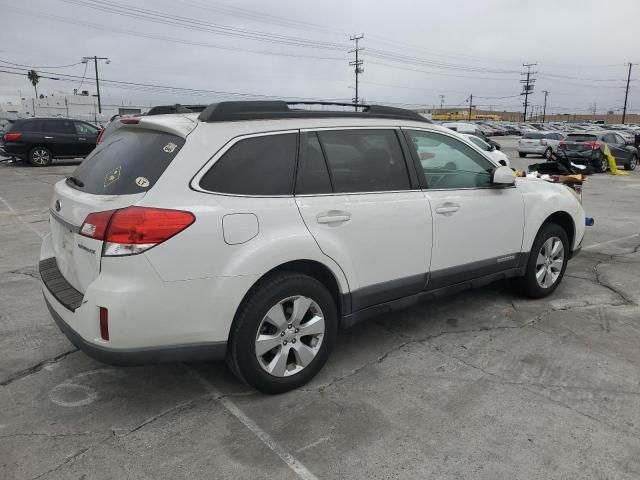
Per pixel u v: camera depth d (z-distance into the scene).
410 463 2.68
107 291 2.73
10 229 8.29
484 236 4.28
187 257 2.82
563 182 6.70
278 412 3.15
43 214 9.52
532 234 4.69
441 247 3.97
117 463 2.69
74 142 19.06
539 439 2.87
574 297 5.12
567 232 5.25
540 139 25.20
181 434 2.93
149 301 2.75
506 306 4.86
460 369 3.67
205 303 2.90
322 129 3.46
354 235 3.45
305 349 3.36
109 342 2.75
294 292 3.21
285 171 3.24
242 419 3.07
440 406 3.20
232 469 2.64
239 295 2.99
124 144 3.28
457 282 4.20
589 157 18.12
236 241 2.96
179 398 3.31
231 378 3.56
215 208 2.91
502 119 130.75
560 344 4.07
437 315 4.65
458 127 24.00
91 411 3.16
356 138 3.61
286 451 2.78
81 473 2.61
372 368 3.68
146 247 2.72
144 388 3.43
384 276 3.67
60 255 3.42
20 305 4.89
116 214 2.75
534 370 3.65
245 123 3.18
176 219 2.78
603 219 9.38
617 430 2.95
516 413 3.12
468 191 4.18
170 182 2.85
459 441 2.86
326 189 3.39
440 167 4.08
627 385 3.44
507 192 4.47
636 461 2.69
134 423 3.04
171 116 3.37
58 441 2.86
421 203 3.81
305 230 3.22
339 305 3.56
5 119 25.86
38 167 18.34
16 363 3.77
